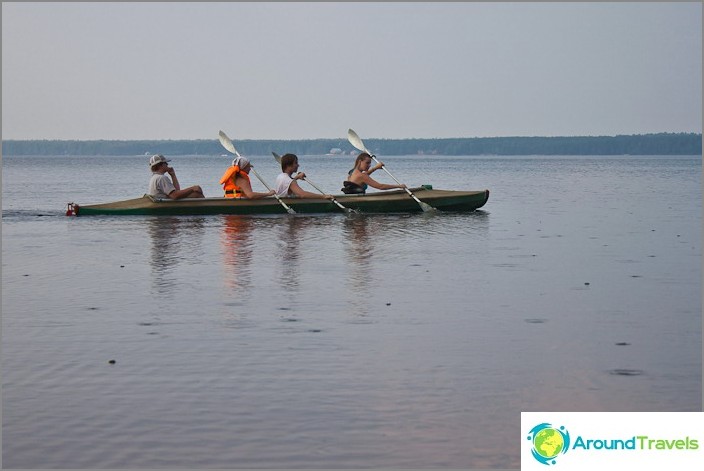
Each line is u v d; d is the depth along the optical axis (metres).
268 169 129.50
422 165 157.88
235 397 9.41
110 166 138.00
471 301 14.46
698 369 10.38
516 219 29.94
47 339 11.91
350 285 15.99
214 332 12.28
